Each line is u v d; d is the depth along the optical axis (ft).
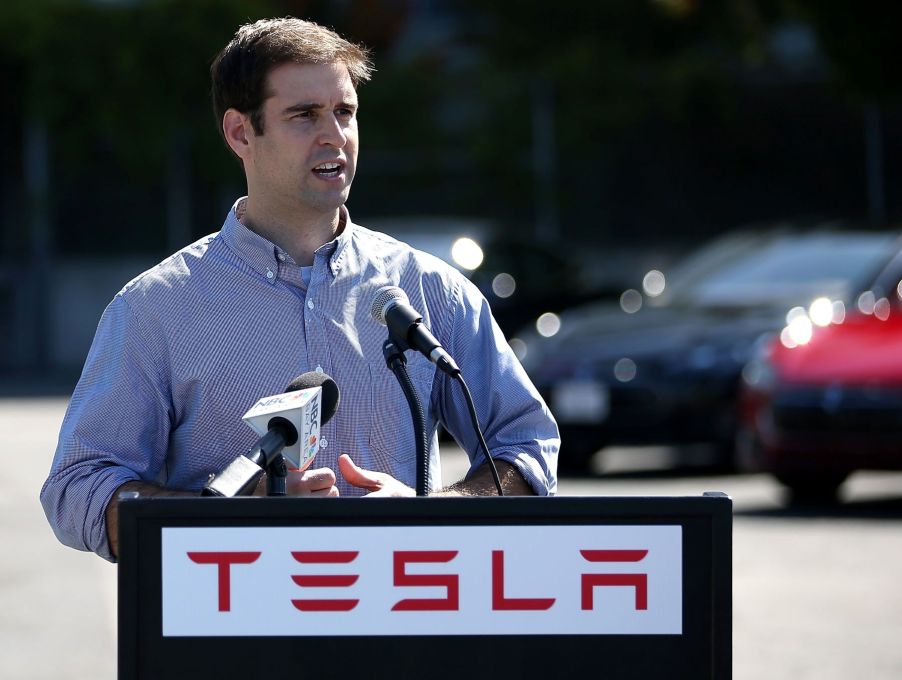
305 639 19.33
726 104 164.04
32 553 62.49
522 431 25.18
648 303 91.76
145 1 161.07
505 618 19.35
